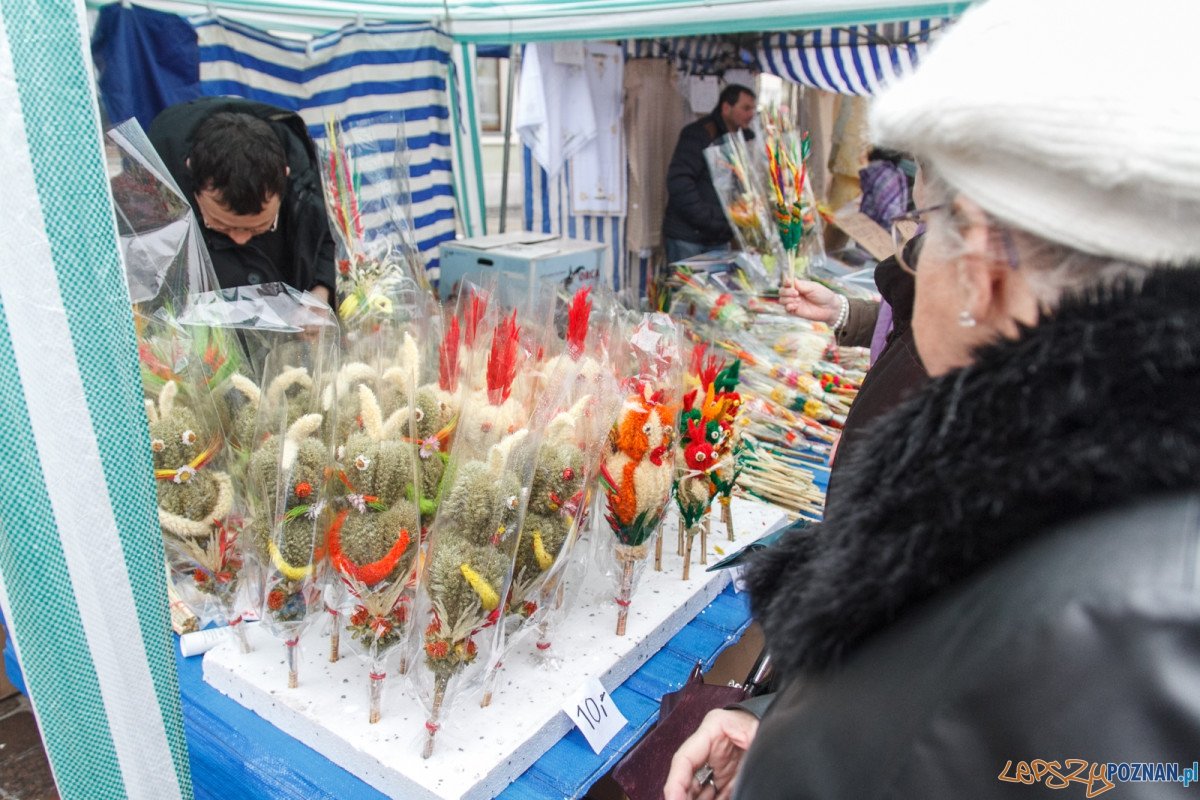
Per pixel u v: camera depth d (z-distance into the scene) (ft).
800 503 7.19
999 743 1.53
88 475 2.84
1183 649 1.39
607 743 4.17
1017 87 1.57
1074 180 1.59
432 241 12.50
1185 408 1.53
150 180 5.31
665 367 5.16
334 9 10.45
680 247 13.96
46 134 2.61
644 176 14.65
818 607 1.91
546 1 10.78
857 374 9.84
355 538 3.80
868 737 1.75
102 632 2.97
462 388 4.48
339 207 6.77
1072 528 1.62
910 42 12.53
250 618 4.69
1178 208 1.52
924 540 1.75
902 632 1.80
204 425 4.36
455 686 3.74
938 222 1.95
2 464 2.75
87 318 2.76
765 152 11.19
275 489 4.06
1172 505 1.53
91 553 2.90
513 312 5.03
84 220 2.71
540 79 12.09
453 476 3.85
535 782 3.87
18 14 2.52
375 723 3.94
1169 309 1.55
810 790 1.84
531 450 3.86
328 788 3.78
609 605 5.06
